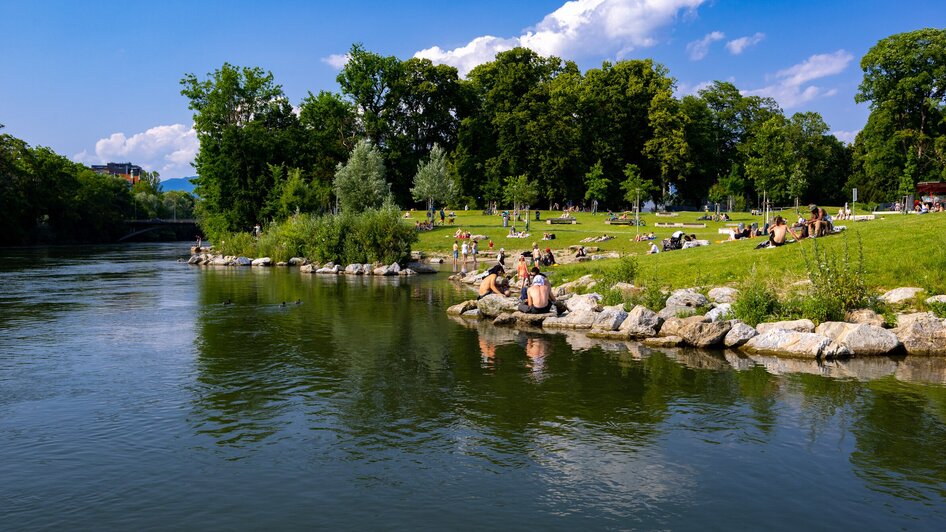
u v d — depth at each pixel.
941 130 76.81
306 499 7.60
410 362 15.07
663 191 100.00
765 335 16.44
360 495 7.70
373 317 22.89
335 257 49.59
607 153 95.81
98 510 7.33
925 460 8.72
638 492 7.77
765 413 10.85
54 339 18.30
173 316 23.08
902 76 76.56
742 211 101.19
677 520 7.04
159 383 13.10
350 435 9.88
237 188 76.88
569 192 98.62
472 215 92.81
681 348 16.89
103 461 8.84
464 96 100.75
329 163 91.50
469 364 14.84
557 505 7.42
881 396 11.84
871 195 98.62
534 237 62.81
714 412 10.94
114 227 132.88
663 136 94.88
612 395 12.06
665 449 9.20
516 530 6.80
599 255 48.81
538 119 91.81
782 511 7.25
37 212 109.88
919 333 15.98
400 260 47.28
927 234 22.34
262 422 10.52
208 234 78.75
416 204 103.31
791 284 20.86
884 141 78.19
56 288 34.25
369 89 93.69
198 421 10.59
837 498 7.58
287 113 88.19
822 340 15.57
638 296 21.91
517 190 76.94
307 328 20.28
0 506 7.43
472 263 52.41
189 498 7.64
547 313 21.27
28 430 10.17
